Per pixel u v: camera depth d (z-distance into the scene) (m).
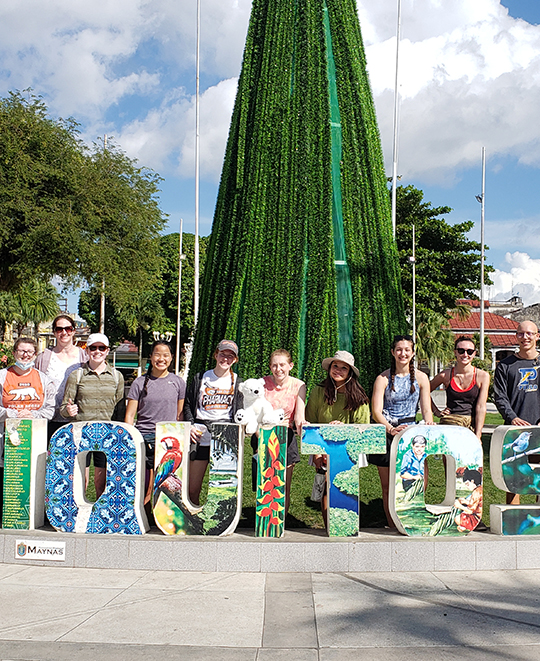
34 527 5.68
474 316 49.91
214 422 5.79
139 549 5.30
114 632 3.90
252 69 13.75
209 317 13.45
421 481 5.57
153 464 6.00
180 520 5.54
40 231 20.27
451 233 36.41
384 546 5.29
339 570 5.25
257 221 12.91
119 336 53.41
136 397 6.16
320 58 13.39
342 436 5.55
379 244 13.49
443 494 7.95
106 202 22.98
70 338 6.59
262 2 13.90
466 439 5.68
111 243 23.53
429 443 5.61
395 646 3.71
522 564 5.39
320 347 12.48
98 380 6.15
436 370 37.91
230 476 5.55
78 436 5.62
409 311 34.72
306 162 12.91
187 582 4.92
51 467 5.63
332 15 13.80
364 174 13.51
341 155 13.37
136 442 5.55
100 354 6.07
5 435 5.70
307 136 13.01
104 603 4.41
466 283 37.19
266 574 5.16
